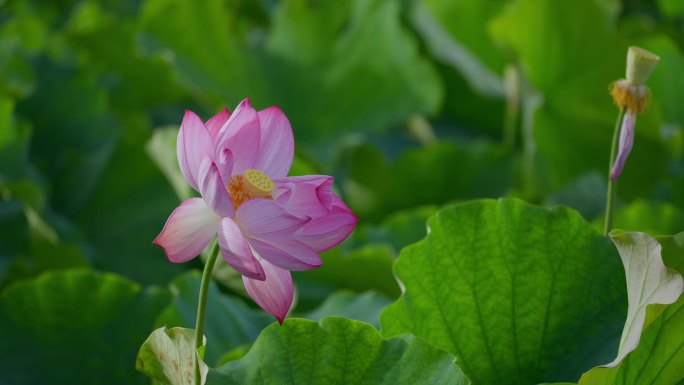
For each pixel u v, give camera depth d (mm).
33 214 3990
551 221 3244
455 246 3246
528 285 3240
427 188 5301
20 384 3498
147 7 5527
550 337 3232
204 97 5297
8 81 5176
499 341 3240
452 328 3240
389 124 5734
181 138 2918
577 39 4707
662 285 2980
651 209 4195
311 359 3072
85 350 3547
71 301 3576
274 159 2973
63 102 5262
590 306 3229
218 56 5707
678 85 5336
